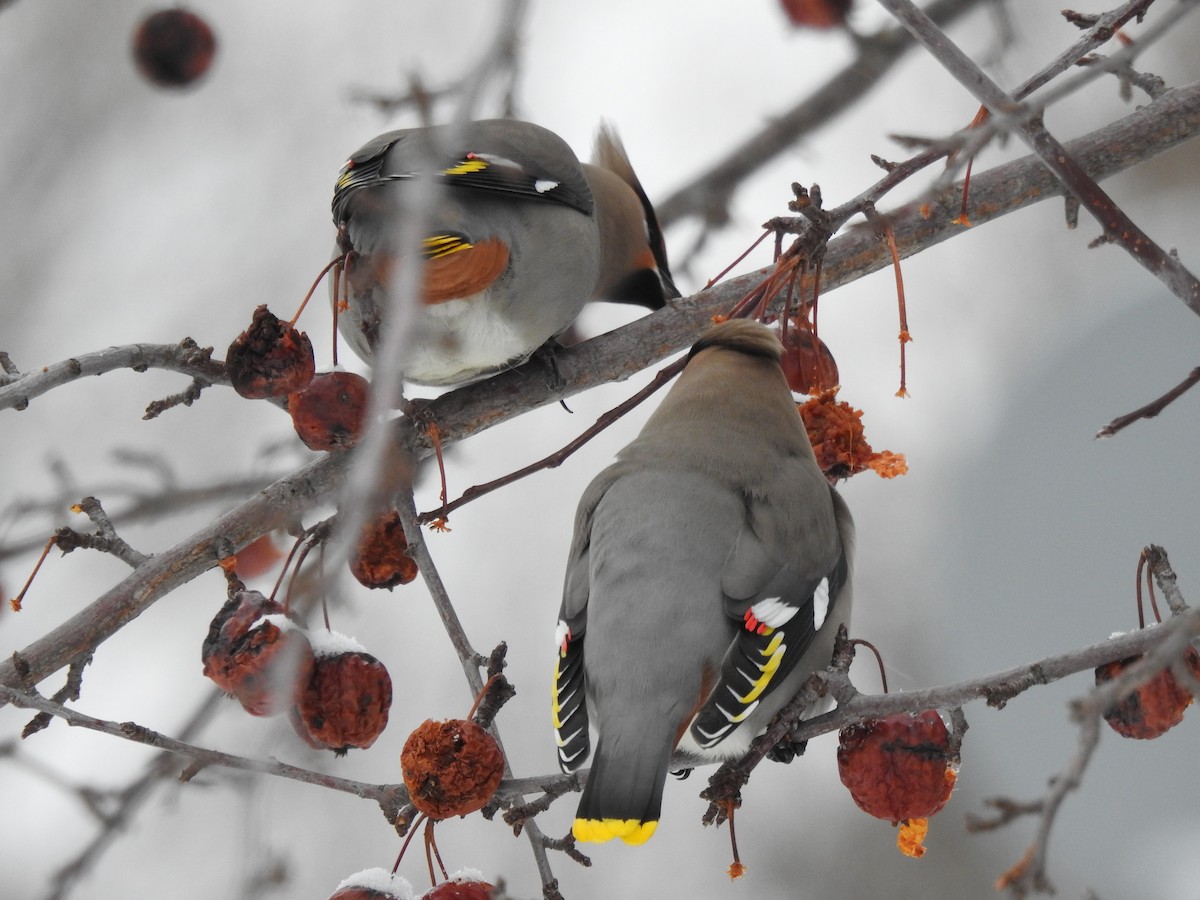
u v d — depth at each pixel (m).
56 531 8.07
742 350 8.27
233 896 7.69
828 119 11.45
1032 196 9.20
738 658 7.20
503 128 10.12
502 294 9.33
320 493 8.47
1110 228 7.22
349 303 8.74
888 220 7.25
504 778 6.83
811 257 7.71
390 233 7.89
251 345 7.68
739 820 12.98
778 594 7.41
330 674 7.22
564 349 9.64
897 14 6.41
